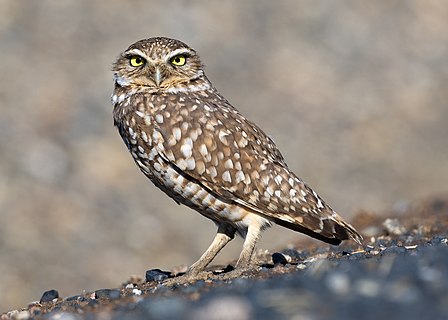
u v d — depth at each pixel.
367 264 8.16
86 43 32.59
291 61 33.22
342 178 27.70
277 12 35.75
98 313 8.17
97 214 24.70
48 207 24.66
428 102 32.09
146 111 10.71
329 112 30.97
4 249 22.88
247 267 10.16
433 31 36.47
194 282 9.81
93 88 30.27
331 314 6.76
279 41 34.22
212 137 10.52
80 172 26.23
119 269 23.05
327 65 33.47
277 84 31.98
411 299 6.90
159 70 10.85
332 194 27.02
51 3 34.09
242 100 31.06
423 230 13.05
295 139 29.36
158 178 10.88
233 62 32.94
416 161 28.72
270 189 10.44
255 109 30.62
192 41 33.72
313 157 28.56
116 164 26.73
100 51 32.28
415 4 37.56
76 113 28.86
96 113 29.05
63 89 29.98
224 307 7.07
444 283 7.20
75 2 34.34
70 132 28.00
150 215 24.95
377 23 36.16
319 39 34.75
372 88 32.69
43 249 23.19
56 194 25.23
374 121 30.69
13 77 30.31
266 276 9.05
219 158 10.47
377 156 28.86
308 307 6.96
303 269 9.22
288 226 10.69
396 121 30.78
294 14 35.75
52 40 32.47
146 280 11.23
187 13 34.88
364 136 29.77
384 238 12.75
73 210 24.64
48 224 24.11
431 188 27.44
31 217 24.20
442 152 29.25
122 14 34.34
